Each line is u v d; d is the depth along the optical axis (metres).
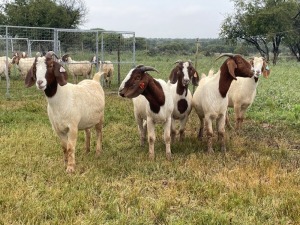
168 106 2.46
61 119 2.20
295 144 3.05
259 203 1.85
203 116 2.90
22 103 4.38
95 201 1.85
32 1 14.41
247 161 2.48
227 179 2.12
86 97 2.34
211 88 2.63
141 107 2.68
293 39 16.23
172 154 2.65
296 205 1.78
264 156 2.60
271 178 2.14
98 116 2.49
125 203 1.83
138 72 2.30
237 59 2.59
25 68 6.67
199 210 1.77
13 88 5.66
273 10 15.58
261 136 3.25
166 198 1.86
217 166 2.38
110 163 2.40
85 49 6.53
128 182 2.12
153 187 2.06
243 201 1.86
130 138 3.07
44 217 1.67
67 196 1.86
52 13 13.95
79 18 15.36
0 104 4.33
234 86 3.22
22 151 2.57
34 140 2.84
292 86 6.51
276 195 1.93
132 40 6.05
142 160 2.50
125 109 4.14
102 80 5.94
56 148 2.68
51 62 2.08
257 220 1.67
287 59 20.47
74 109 2.22
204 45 17.53
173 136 2.90
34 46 8.15
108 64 5.93
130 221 1.63
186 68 2.71
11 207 1.72
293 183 2.11
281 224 1.64
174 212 1.77
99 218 1.65
